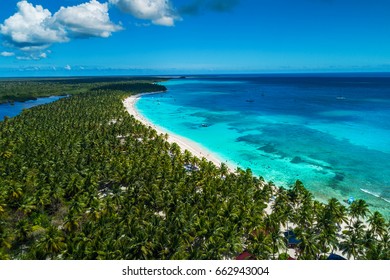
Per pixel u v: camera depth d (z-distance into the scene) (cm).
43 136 10831
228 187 6619
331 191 8306
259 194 6500
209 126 16262
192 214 5422
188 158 9025
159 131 14538
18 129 11762
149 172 7200
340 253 5303
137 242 4547
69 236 4922
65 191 6606
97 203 5891
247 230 5322
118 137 11800
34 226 5631
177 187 6488
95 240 4444
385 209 7312
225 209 5606
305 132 14800
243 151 11762
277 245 4747
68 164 7819
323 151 11725
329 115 19262
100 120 13962
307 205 5856
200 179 7175
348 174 9450
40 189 6384
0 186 6381
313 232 5100
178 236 4762
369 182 8862
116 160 8106
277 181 8969
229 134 14462
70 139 10362
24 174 7069
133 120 14388
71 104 18438
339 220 5722
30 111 15850
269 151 11781
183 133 14575
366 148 12062
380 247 4531
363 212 5766
